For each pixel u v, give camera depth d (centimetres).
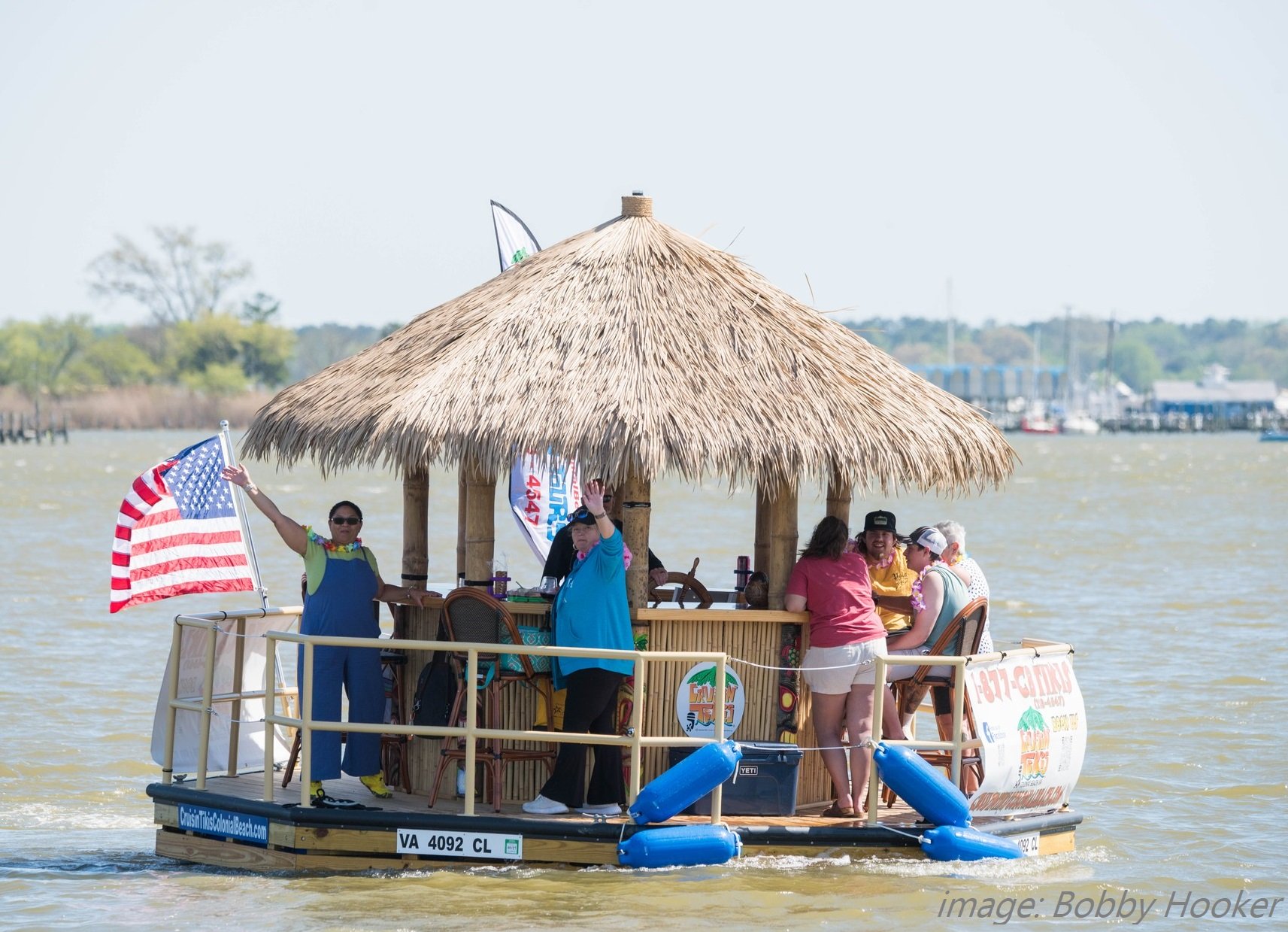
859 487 3809
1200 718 6047
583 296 3828
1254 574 11469
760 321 3862
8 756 5284
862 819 3700
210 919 3366
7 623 8331
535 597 3778
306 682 3572
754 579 3825
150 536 4103
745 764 3634
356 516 3712
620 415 3509
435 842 3566
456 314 3966
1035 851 3906
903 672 3850
